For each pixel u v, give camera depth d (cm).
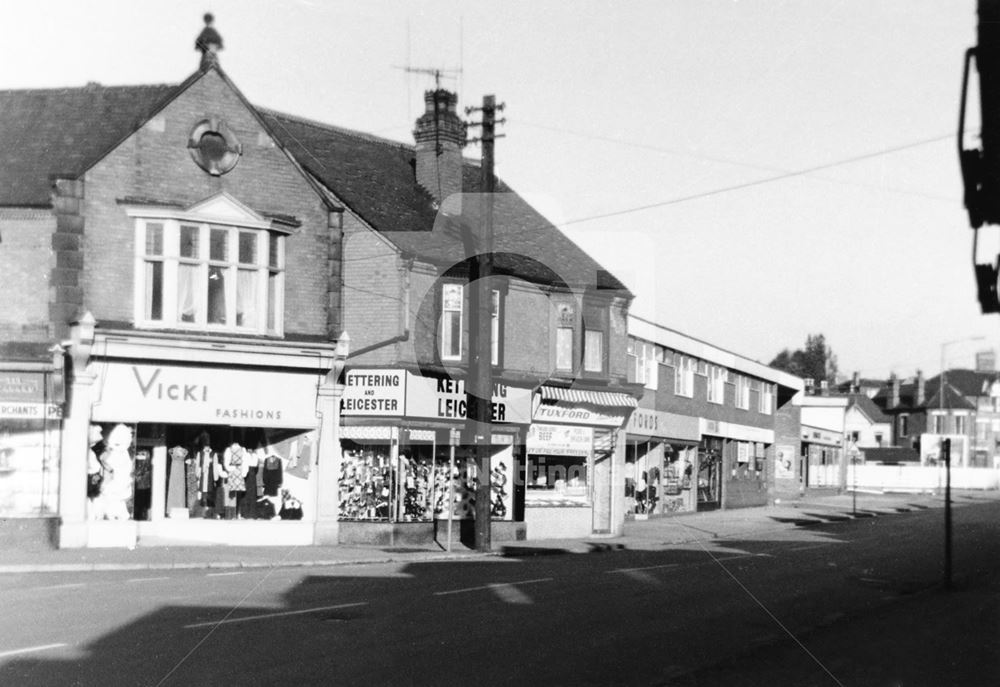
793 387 5328
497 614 1303
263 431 2406
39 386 2081
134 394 2178
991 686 898
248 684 868
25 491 2078
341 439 2452
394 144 3094
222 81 2306
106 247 2169
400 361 2445
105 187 2172
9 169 2238
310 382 2380
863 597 1554
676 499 3934
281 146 2377
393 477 2470
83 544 2109
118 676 888
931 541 2741
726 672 964
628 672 963
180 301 2228
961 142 476
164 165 2231
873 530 3216
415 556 2209
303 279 2397
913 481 5572
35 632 1102
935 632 1196
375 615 1264
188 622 1179
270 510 2383
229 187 2305
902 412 5744
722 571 1942
